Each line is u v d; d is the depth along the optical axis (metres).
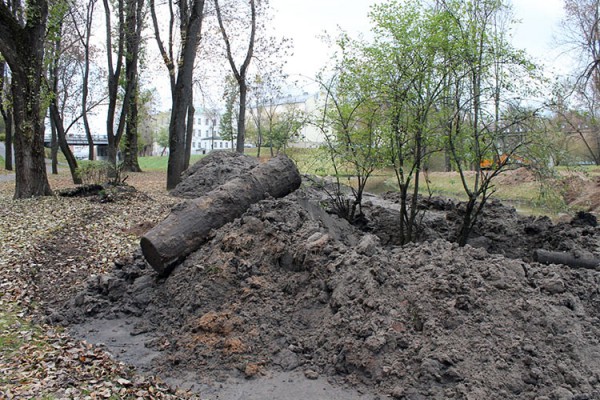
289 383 4.57
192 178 16.84
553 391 4.18
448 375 4.38
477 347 4.59
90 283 6.91
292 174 8.13
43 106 16.44
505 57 7.62
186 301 6.02
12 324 5.88
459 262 5.56
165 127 90.06
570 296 5.22
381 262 5.57
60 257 8.42
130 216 11.80
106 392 4.14
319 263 5.87
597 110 14.82
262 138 40.38
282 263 6.19
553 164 8.25
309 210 7.84
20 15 17.33
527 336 4.73
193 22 17.53
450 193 17.42
